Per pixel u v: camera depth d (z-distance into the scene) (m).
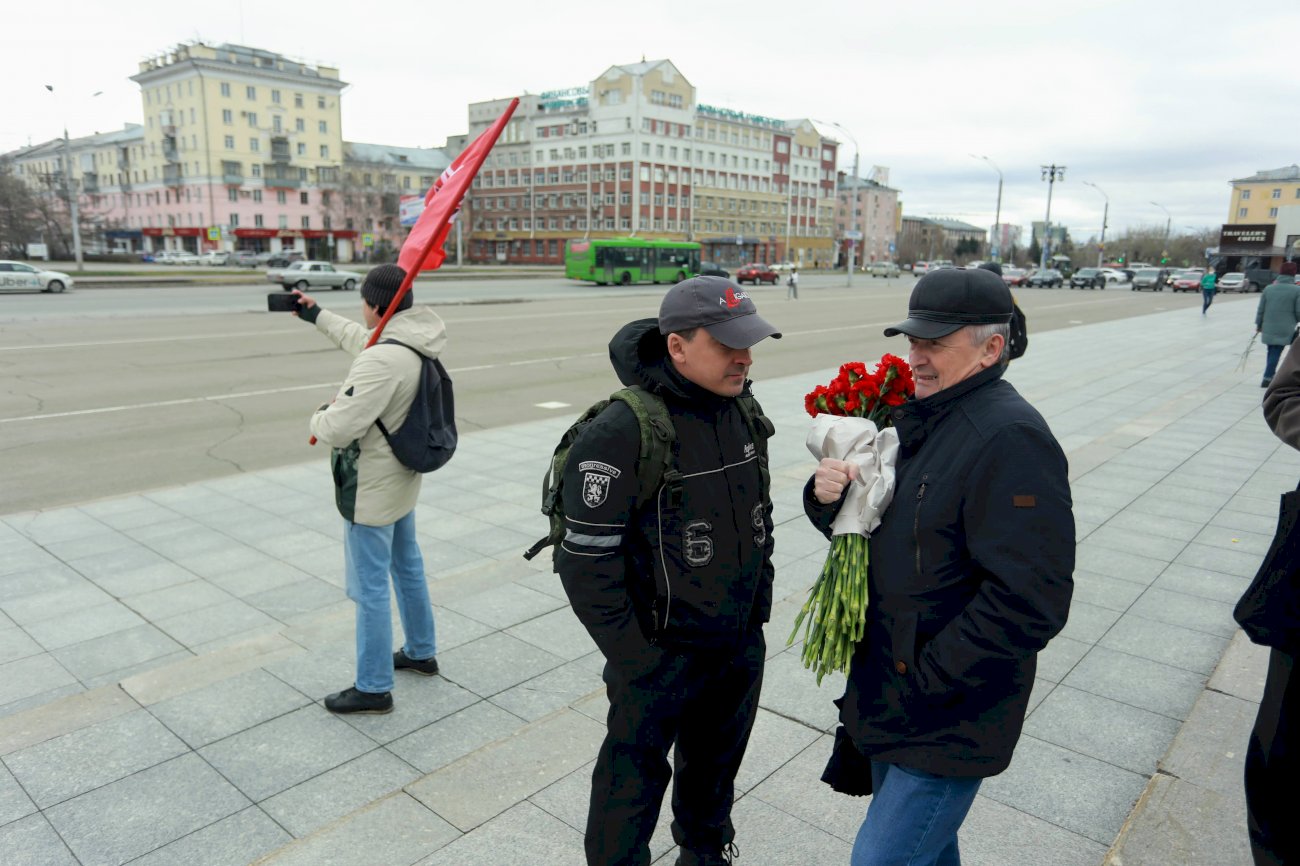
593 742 3.23
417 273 3.39
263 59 85.94
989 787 2.94
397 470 3.35
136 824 2.80
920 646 1.80
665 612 2.09
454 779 2.98
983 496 1.71
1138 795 2.90
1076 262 115.62
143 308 24.70
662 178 89.44
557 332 20.03
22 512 6.48
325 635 4.24
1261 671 3.65
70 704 3.55
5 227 64.44
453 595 4.72
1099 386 12.38
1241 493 6.57
